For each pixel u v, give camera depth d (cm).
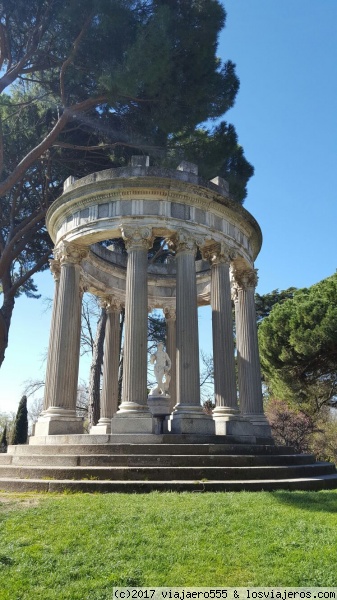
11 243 3241
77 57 2795
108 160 3403
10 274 3734
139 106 3030
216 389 2328
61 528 1040
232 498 1325
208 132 3447
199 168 3225
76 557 881
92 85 2981
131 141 3108
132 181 2297
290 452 2209
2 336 3244
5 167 3444
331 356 3947
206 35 2875
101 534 1008
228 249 2506
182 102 2956
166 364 2633
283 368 4125
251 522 1091
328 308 3712
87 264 2942
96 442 1869
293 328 3894
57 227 2659
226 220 2548
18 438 5578
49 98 3300
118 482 1470
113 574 801
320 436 5147
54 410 2195
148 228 2264
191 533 1018
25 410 5772
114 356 3139
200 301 3347
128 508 1194
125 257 3328
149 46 2461
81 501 1280
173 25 2775
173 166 3098
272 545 941
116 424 1964
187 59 2920
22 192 3659
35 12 2741
